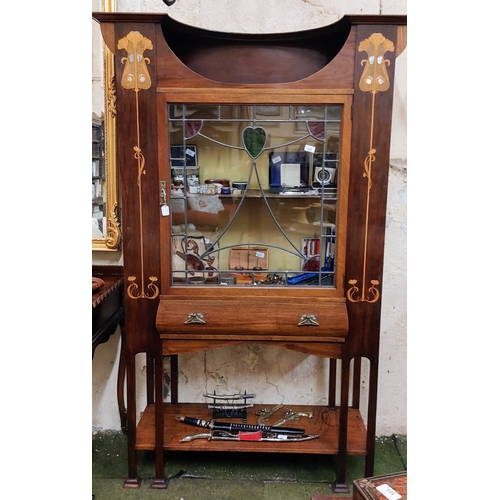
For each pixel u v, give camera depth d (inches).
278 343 47.7
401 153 57.3
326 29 47.2
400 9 54.5
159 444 50.8
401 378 62.7
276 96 44.3
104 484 52.6
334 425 56.2
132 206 46.1
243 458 57.7
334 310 46.7
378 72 43.2
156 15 42.6
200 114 46.0
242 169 47.9
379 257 46.3
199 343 48.1
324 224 47.7
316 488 52.1
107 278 57.4
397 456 58.9
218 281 48.7
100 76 54.8
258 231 48.9
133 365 49.0
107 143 56.2
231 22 55.5
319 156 46.7
